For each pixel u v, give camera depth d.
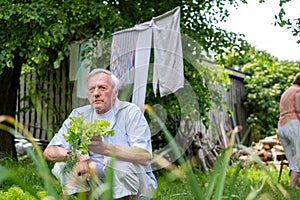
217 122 9.64
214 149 8.50
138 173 3.07
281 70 15.50
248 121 14.45
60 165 3.02
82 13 6.85
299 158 1.44
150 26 5.07
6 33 6.66
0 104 7.85
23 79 9.24
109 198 1.13
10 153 7.81
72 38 7.32
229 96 14.02
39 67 8.55
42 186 4.87
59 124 8.54
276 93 14.80
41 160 1.21
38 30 6.53
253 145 11.66
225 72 8.41
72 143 2.14
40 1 6.54
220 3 8.29
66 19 6.48
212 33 8.37
